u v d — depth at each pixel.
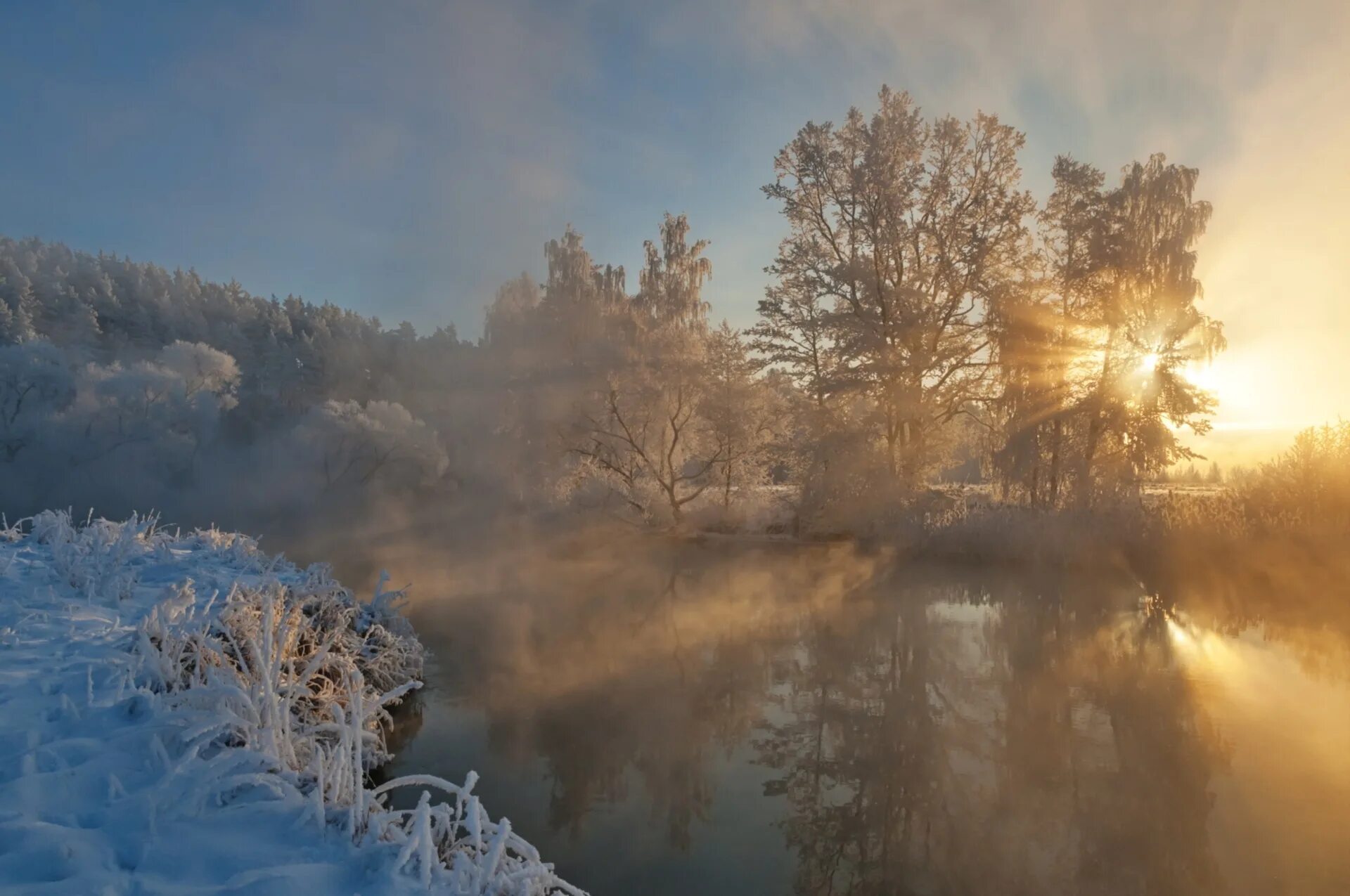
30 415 42.72
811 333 27.05
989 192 25.75
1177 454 23.23
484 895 3.25
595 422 29.55
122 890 2.85
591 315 34.28
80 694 4.70
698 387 29.25
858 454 25.11
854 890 5.83
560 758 8.28
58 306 73.06
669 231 36.72
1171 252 23.25
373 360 79.25
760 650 12.71
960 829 6.87
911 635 13.64
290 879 3.01
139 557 9.39
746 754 8.48
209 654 5.07
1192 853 6.37
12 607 6.51
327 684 5.98
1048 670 11.45
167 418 46.16
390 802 6.92
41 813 3.34
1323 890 5.84
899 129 26.02
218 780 3.68
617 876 6.07
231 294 96.81
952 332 27.03
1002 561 20.28
